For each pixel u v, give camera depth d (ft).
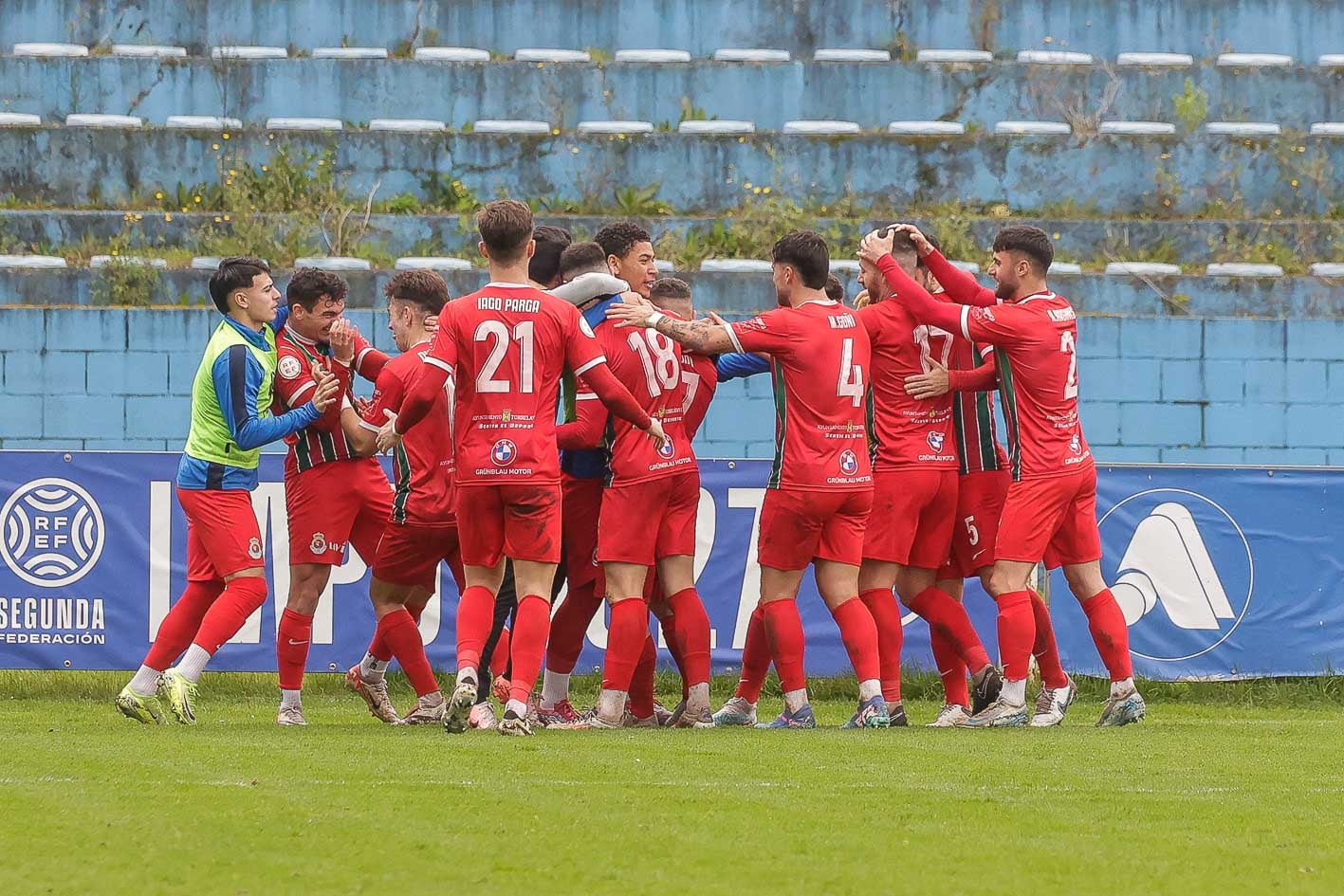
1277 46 181.78
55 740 69.05
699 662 81.87
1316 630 106.73
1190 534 106.32
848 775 58.03
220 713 93.25
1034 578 87.45
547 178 161.89
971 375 82.69
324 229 154.81
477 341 68.18
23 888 38.99
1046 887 40.06
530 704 89.61
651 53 175.73
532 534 69.46
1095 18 181.57
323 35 179.63
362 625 103.76
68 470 103.19
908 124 166.71
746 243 155.22
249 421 77.87
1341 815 50.70
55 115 168.45
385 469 105.19
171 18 178.50
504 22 181.06
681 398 80.33
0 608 102.78
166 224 155.22
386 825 46.83
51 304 144.87
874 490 82.89
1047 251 81.30
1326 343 139.64
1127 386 139.74
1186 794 54.90
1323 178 164.55
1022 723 81.25
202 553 81.82
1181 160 164.25
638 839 45.21
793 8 181.06
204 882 39.75
